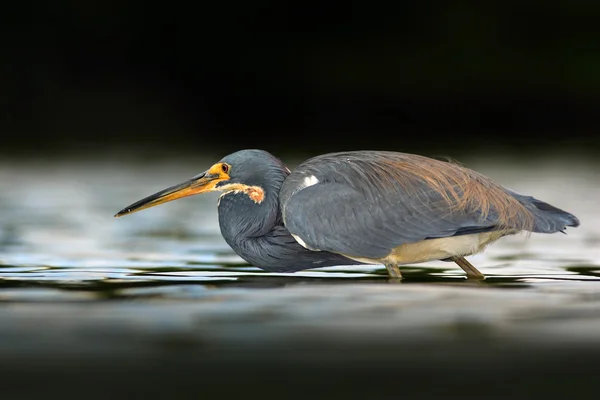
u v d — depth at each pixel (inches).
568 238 679.1
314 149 1585.9
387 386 273.1
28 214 818.8
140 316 354.3
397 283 444.8
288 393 267.4
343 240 458.6
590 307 374.0
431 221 454.3
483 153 1535.4
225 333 326.3
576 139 1720.0
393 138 1736.0
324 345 311.6
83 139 1672.0
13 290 418.9
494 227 455.2
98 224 759.1
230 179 489.1
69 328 334.3
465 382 277.3
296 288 424.8
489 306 375.2
